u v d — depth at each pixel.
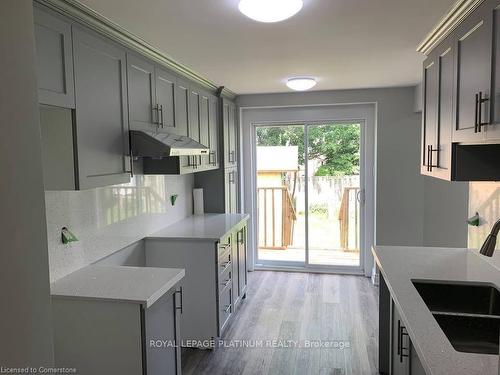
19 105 0.93
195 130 3.58
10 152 0.90
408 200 4.60
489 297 2.13
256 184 5.26
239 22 2.13
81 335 2.04
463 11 1.89
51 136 1.90
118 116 2.28
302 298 4.25
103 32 2.13
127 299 1.97
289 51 2.76
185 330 3.25
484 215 2.62
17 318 0.92
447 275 2.26
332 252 5.14
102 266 2.54
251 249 5.26
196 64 3.12
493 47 1.56
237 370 2.88
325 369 2.88
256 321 3.69
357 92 4.57
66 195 2.32
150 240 3.26
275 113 5.00
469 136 1.82
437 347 1.46
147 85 2.64
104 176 2.14
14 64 0.91
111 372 2.03
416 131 4.49
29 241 0.96
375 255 2.75
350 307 3.99
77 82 1.90
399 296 1.96
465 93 1.88
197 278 3.21
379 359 2.79
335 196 5.07
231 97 4.70
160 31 2.27
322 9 1.97
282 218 5.25
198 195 4.35
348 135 4.93
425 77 2.68
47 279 1.02
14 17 0.91
